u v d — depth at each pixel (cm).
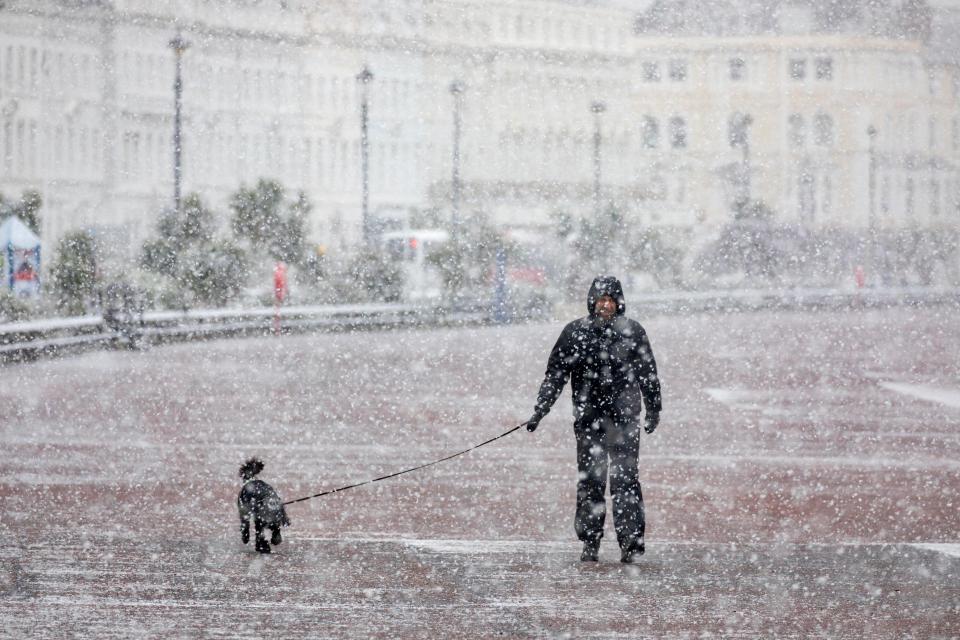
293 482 1911
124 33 11094
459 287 7881
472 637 1036
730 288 10625
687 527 1588
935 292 10206
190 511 1659
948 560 1365
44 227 10456
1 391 3247
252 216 7088
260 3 12219
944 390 3362
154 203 11388
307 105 12675
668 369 3959
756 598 1177
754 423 2672
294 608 1124
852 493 1848
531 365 4222
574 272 8956
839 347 5031
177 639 1020
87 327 4862
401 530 1548
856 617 1109
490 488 1866
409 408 2920
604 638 1036
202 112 11750
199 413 2786
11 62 10219
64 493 1778
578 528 1342
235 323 5941
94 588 1190
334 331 6350
